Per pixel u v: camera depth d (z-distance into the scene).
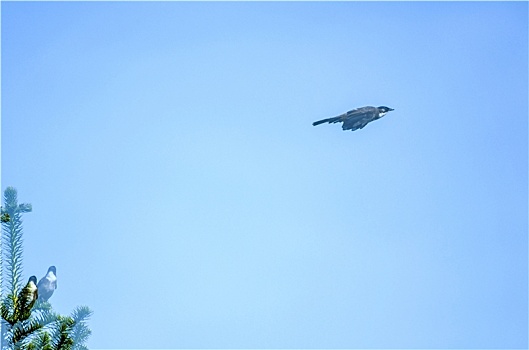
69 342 17.98
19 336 17.50
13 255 19.91
